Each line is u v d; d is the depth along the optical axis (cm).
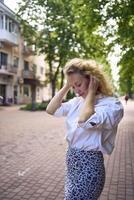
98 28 1307
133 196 564
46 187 609
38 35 3669
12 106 3997
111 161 839
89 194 270
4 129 1541
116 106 269
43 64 5600
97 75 273
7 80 4269
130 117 2488
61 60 3641
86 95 281
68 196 275
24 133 1395
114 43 1330
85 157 271
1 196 557
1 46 3944
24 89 4856
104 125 264
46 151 973
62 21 3431
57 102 300
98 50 1391
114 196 562
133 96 8744
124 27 1169
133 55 1295
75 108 284
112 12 1176
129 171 735
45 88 5819
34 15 3591
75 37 3350
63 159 855
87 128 264
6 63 4175
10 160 841
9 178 668
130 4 1130
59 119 2183
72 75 277
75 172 274
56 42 3528
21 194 568
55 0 3428
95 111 263
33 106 3278
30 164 796
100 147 271
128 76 1585
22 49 4684
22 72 4697
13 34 4125
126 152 970
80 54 3334
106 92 279
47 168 755
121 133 1462
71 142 277
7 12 3916
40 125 1756
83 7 1244
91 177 270
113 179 667
